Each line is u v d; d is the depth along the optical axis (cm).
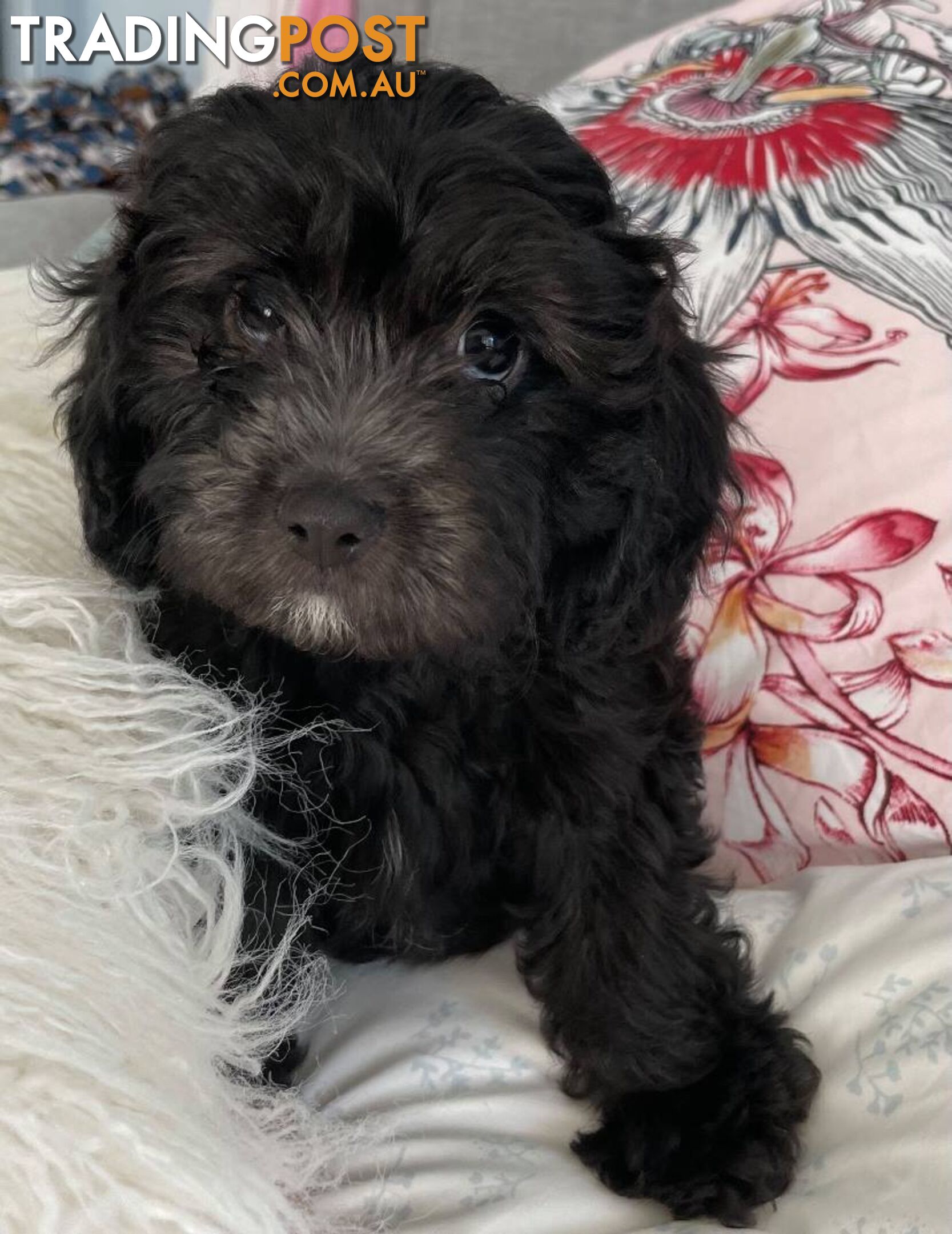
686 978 27
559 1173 25
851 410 34
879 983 26
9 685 25
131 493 27
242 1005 24
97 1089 20
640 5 55
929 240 36
